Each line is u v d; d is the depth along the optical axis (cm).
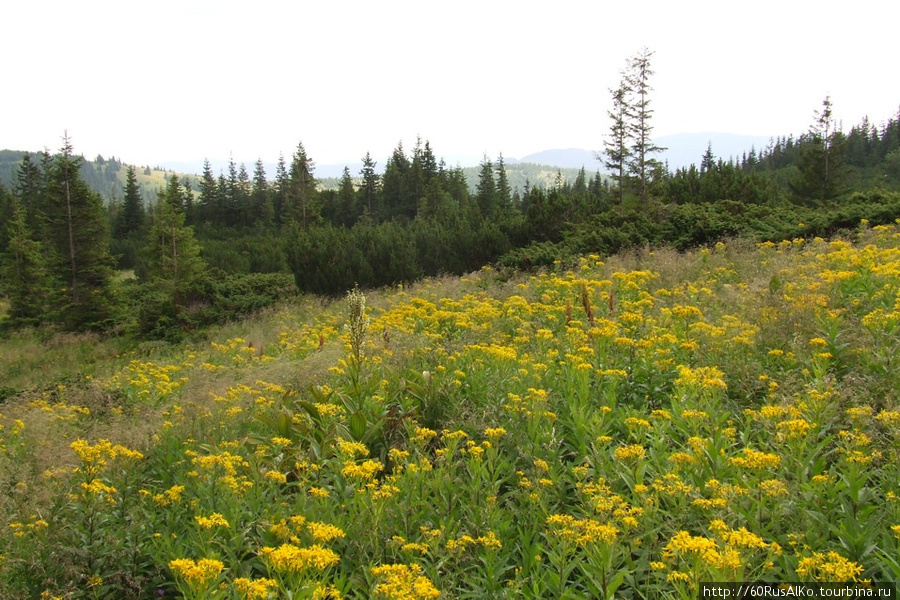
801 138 8606
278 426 521
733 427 414
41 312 2898
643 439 435
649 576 296
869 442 362
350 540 353
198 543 350
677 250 1531
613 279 959
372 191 6322
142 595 351
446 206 5619
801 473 345
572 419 464
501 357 568
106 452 414
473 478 393
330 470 448
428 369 630
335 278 2203
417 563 330
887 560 277
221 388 766
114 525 395
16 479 456
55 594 334
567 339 655
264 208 6375
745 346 553
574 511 375
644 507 333
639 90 2842
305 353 1035
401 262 2150
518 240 2194
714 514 319
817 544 298
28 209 5378
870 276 697
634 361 549
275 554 276
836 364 514
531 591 316
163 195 3616
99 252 2606
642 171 2836
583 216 2147
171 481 490
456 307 1090
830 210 1673
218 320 2041
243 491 390
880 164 6912
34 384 1312
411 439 446
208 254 3703
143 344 1859
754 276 959
